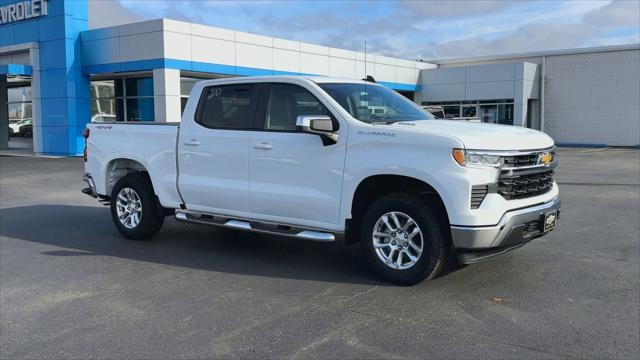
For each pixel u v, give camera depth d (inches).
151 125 301.4
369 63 1317.7
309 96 246.2
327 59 1219.2
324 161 236.5
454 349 165.6
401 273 223.1
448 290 218.7
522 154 214.8
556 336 173.9
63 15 1005.2
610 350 163.8
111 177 331.0
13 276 249.1
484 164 205.9
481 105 1371.8
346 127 232.4
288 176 247.4
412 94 1483.8
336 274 244.8
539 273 239.3
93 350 170.4
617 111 1331.2
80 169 753.0
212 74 1013.8
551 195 233.9
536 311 195.2
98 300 215.3
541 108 1413.6
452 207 205.9
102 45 1000.2
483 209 205.2
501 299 207.6
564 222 351.6
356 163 227.9
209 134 273.3
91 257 280.5
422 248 217.6
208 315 197.2
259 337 176.9
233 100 270.5
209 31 983.0
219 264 264.5
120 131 315.9
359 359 160.2
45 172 716.0
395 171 217.9
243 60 1043.9
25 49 1059.3
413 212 218.1
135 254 285.6
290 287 227.3
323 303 207.0
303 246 299.1
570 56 1375.5
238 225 265.9
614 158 945.5
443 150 208.7
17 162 876.0
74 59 1021.2
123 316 197.8
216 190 270.5
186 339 176.7
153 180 298.7
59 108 1030.4
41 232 342.6
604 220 358.3
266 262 267.0
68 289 229.6
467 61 1530.5
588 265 251.1
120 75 1050.1
